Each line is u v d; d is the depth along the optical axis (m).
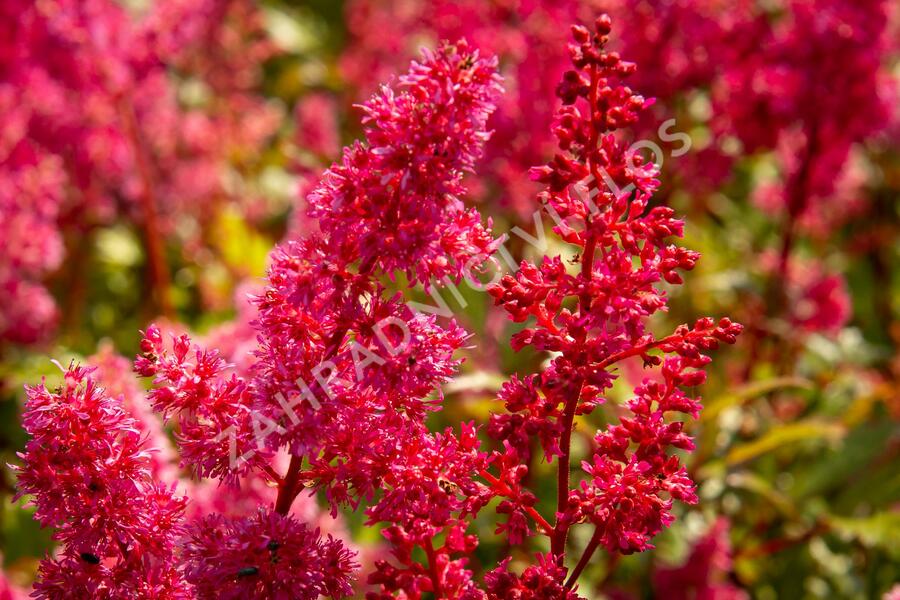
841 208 1.64
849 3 1.12
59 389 0.66
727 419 1.13
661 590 1.00
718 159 1.15
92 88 1.25
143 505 0.66
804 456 1.24
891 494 1.13
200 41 1.57
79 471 0.65
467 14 1.22
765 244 1.64
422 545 0.66
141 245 1.54
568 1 1.10
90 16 1.21
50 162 1.26
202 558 0.64
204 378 0.65
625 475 0.65
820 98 1.13
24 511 1.04
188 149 1.57
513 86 1.18
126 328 1.46
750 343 1.28
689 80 1.11
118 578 0.66
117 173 1.42
